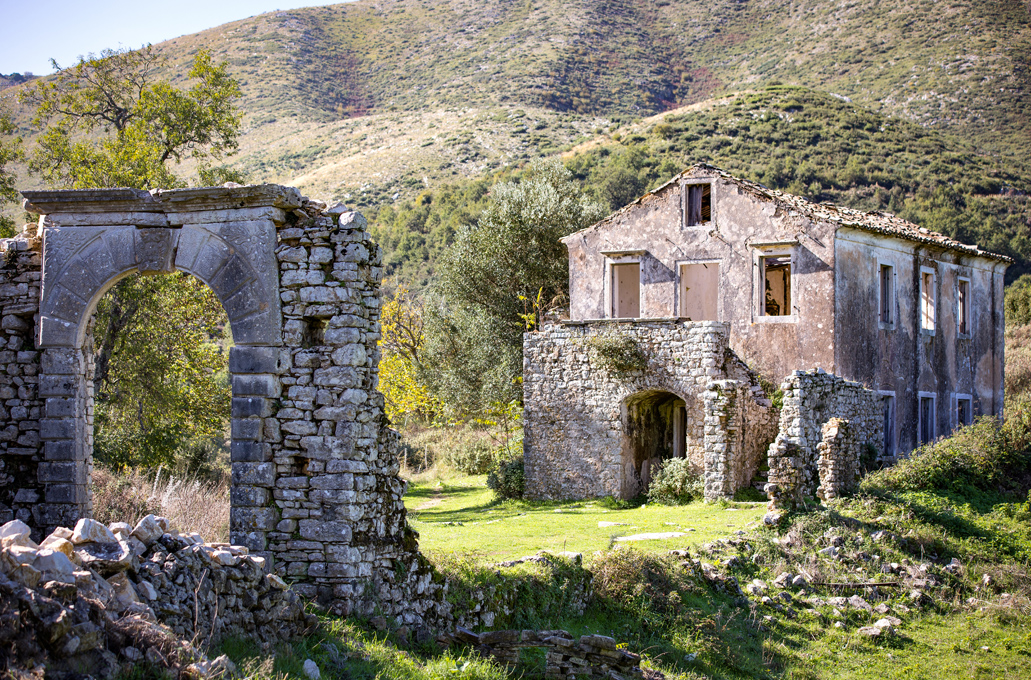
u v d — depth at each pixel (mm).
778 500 16719
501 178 77375
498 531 15781
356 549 9195
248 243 9531
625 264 28078
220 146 30984
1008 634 13328
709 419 19906
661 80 133500
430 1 165750
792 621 12883
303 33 152750
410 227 73062
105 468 18391
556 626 10719
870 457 22922
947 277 30453
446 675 8289
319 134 111250
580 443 22062
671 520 17406
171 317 24453
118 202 9828
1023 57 100812
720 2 156625
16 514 10117
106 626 5812
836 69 117125
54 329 9977
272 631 7605
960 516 18609
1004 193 69750
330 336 9414
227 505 14320
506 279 36250
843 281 24562
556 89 122500
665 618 11758
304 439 9312
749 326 25391
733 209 25875
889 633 12852
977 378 32219
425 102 123938
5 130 29219
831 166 70375
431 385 36625
